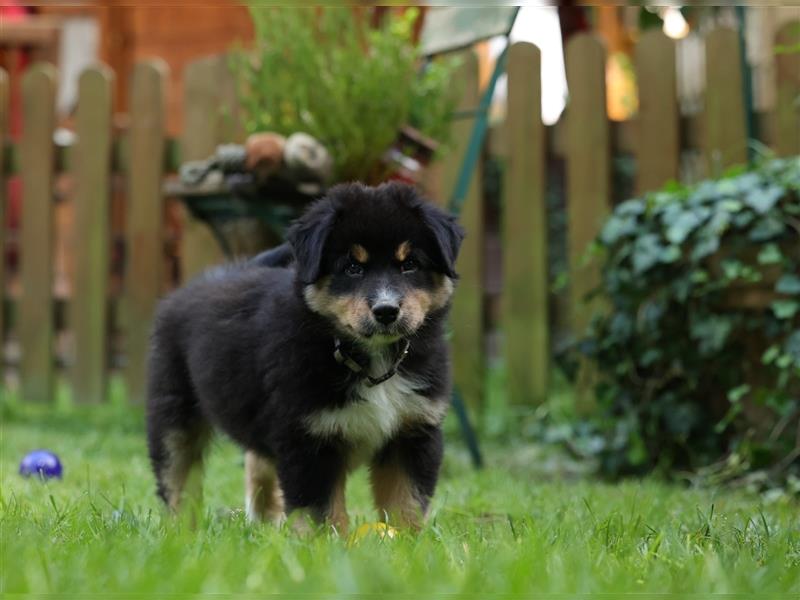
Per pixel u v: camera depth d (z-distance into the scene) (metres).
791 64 4.54
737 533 3.48
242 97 4.50
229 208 4.27
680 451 4.34
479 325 4.77
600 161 4.63
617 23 6.65
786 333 4.22
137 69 4.95
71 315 5.05
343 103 4.32
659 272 4.27
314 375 3.54
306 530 3.48
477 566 2.84
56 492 3.80
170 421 3.80
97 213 5.00
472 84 4.74
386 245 3.57
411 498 3.59
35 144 5.04
